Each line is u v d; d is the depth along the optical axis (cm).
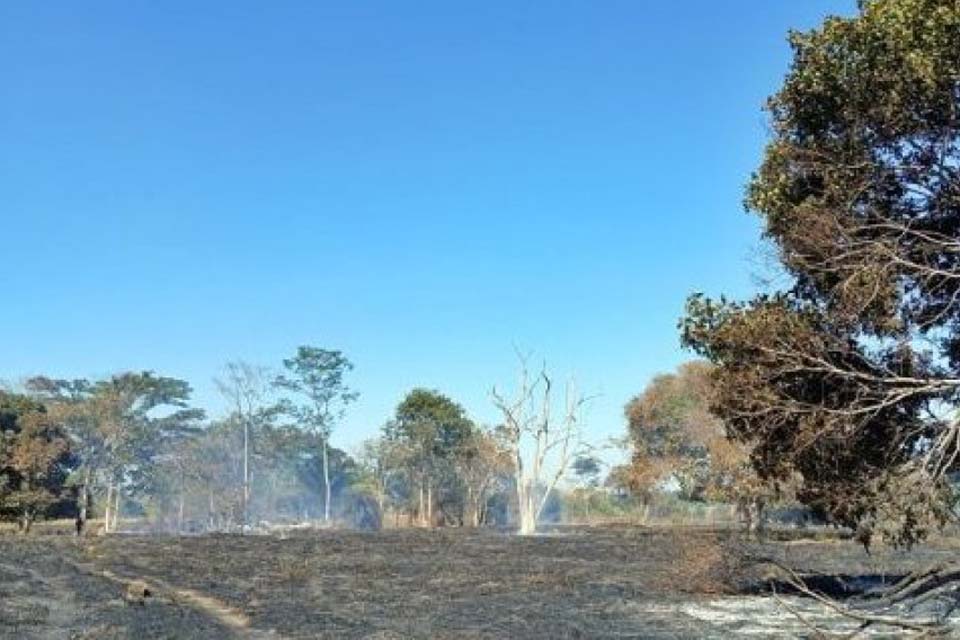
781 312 2152
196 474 10038
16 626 2386
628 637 2298
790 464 2322
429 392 10806
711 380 2431
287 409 11300
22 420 8031
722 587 3266
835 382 2153
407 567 4325
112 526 9069
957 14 1667
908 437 2112
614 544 5866
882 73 1827
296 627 2500
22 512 8075
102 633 2320
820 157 2053
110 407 9000
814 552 4916
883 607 2052
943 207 2023
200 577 3828
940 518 2027
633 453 7856
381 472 10769
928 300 2030
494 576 3922
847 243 1981
